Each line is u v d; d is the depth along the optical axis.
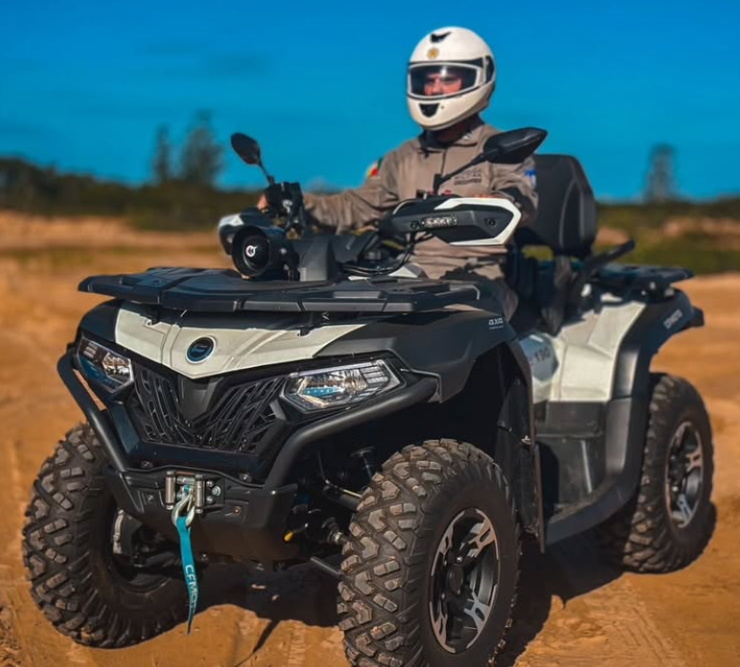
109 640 6.48
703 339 19.52
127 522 6.40
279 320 5.67
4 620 7.00
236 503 5.48
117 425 5.85
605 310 8.03
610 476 7.41
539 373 7.48
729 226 64.88
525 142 6.21
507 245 7.58
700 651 6.63
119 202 87.88
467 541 5.74
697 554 8.47
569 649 6.67
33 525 6.20
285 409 5.46
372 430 6.30
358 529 5.39
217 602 7.33
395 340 5.49
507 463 6.39
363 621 5.30
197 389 5.62
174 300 5.74
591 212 8.07
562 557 8.40
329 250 6.16
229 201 89.00
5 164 89.44
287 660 6.43
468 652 5.76
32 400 14.34
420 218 6.20
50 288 28.38
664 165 99.06
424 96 7.39
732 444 11.74
